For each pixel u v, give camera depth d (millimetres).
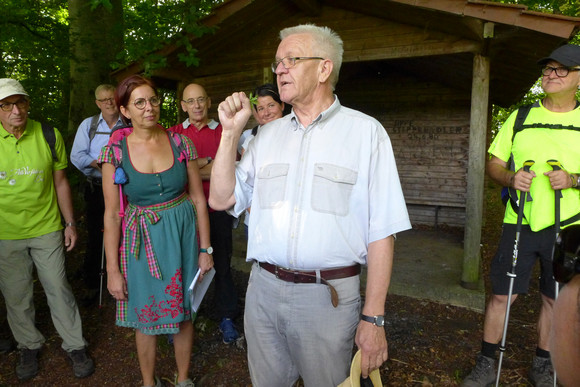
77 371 2879
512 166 2576
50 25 7082
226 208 1889
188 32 4660
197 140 3314
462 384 2713
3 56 7051
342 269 1669
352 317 1700
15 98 2557
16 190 2668
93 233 3791
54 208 2883
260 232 1753
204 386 2783
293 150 1729
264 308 1783
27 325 2898
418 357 3074
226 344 3252
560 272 798
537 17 3285
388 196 1634
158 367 2990
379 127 1715
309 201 1641
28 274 2873
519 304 4012
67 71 7137
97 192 3740
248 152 1918
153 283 2365
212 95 5918
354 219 1649
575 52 2283
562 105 2445
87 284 3828
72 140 5980
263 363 1854
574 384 769
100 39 5945
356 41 4828
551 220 2418
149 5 5297
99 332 3432
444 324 3609
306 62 1646
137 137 2363
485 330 2693
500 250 2596
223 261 3299
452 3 3539
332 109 1716
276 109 3137
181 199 2465
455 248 5715
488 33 3484
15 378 2891
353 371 1523
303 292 1678
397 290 4234
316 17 5051
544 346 2645
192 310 2469
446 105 6918
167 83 6121
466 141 6832
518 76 5270
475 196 4031
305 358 1730
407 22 4406
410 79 7105
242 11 4719
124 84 2271
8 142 2645
